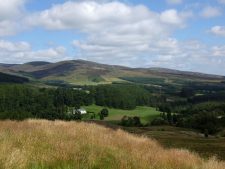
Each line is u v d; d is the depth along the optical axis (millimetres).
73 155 12977
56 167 11180
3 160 9984
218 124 196375
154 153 17688
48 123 26688
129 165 13172
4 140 13844
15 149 11906
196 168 15836
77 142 16234
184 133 158125
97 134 21266
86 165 11828
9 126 22578
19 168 9828
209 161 17750
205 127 191125
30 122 27609
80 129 22438
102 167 12211
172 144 48688
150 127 197625
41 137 16797
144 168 13312
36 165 10594
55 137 17250
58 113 193625
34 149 13320
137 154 16125
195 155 21359
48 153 12633
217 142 71375
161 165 14570
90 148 15531
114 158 14391
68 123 27422
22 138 15438
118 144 19156
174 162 16047
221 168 16891
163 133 126875
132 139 22719
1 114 142250
